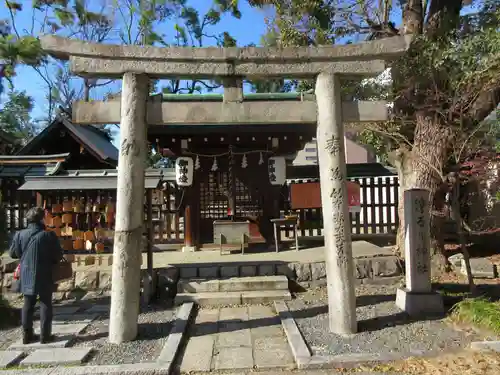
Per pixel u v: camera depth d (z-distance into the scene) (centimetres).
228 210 1073
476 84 696
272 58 572
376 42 577
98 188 844
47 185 852
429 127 830
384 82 935
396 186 1204
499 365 449
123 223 552
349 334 554
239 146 1068
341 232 564
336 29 936
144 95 571
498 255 973
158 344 538
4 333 597
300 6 902
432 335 546
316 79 591
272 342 551
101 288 806
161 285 797
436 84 768
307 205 1082
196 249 1069
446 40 775
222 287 769
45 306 541
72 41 547
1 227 713
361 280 833
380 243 1181
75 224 865
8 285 807
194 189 1078
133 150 556
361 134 1115
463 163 770
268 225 1077
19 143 1986
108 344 540
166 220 1124
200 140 1039
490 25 746
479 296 670
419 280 646
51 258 551
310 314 653
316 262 831
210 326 622
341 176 571
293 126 984
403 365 462
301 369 466
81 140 1451
